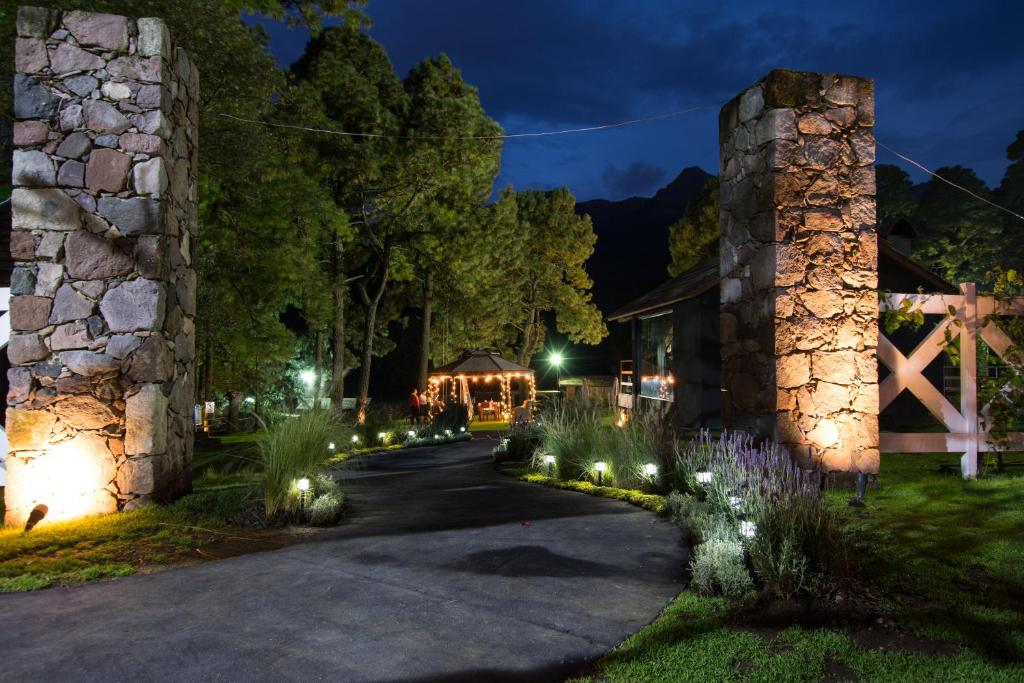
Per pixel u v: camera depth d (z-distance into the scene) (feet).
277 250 62.28
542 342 174.91
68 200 23.75
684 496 22.75
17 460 22.97
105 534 20.02
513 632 12.80
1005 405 26.20
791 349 24.70
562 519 21.99
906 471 28.27
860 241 25.67
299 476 23.48
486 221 120.16
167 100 25.12
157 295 24.09
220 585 15.72
